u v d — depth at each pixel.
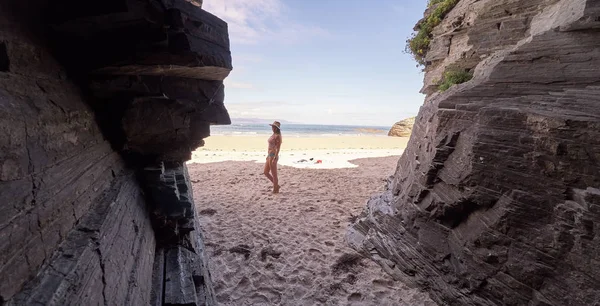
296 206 7.89
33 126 1.61
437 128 3.90
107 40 2.69
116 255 2.01
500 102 3.26
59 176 1.80
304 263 4.90
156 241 3.49
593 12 2.76
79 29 2.44
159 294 2.57
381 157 18.19
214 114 4.31
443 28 6.02
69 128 2.15
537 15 3.98
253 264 4.83
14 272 1.24
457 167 3.54
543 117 2.70
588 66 2.84
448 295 3.69
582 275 2.45
